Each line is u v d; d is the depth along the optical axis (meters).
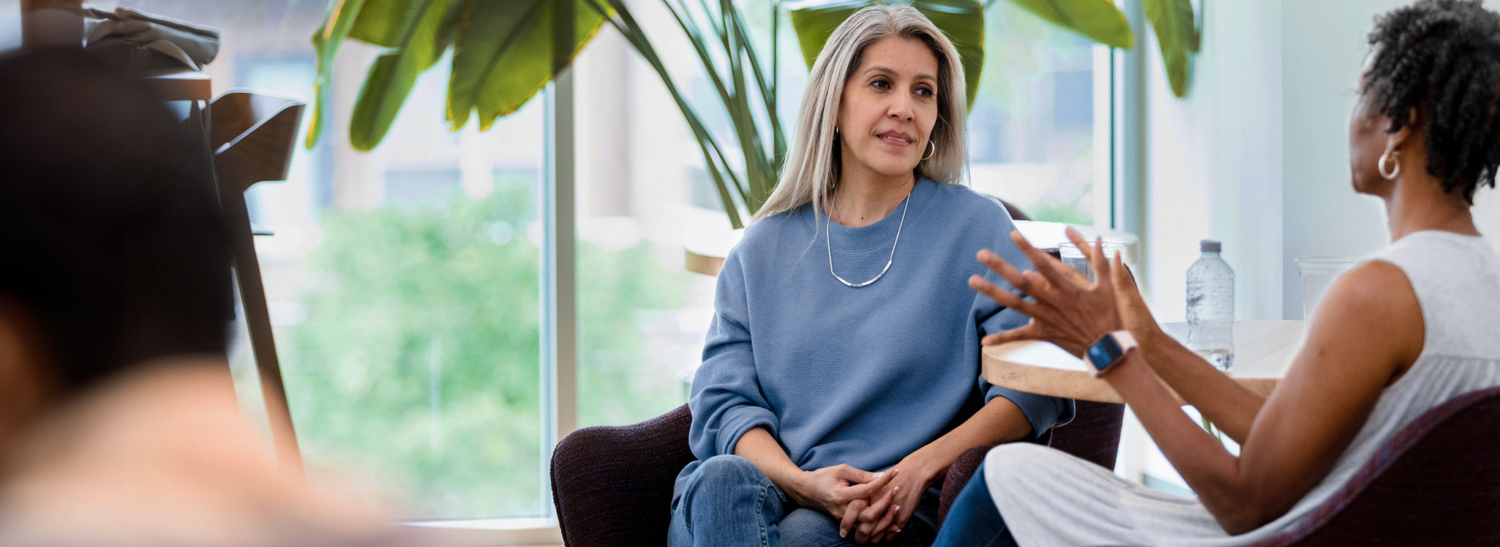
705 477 1.46
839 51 1.79
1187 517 1.12
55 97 0.30
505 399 3.11
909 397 1.67
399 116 3.01
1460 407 0.87
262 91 2.83
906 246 1.74
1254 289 3.00
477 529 3.05
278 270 2.95
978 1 2.75
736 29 2.84
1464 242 0.98
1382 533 0.92
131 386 0.30
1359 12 2.55
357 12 2.51
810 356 1.72
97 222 0.30
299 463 0.34
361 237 3.00
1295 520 1.01
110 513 0.29
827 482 1.53
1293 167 2.81
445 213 3.05
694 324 3.14
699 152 3.13
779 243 1.84
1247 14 3.01
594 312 3.11
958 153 1.85
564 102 3.02
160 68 1.89
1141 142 3.46
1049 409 1.60
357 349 3.02
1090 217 3.45
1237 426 1.09
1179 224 3.32
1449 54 0.96
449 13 2.58
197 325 0.32
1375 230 2.52
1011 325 1.60
